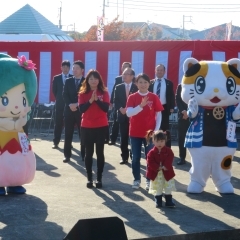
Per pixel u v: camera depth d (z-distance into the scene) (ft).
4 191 29.63
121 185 32.53
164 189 28.07
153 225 25.34
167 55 52.85
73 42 55.01
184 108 38.17
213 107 30.14
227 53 51.65
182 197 30.07
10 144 28.99
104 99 31.24
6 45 56.03
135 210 27.53
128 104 30.91
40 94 56.08
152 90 38.55
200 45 52.06
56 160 40.16
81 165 38.40
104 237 21.12
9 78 28.19
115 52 54.19
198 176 30.71
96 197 29.78
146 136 30.01
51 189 31.35
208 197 30.14
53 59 55.52
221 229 24.94
